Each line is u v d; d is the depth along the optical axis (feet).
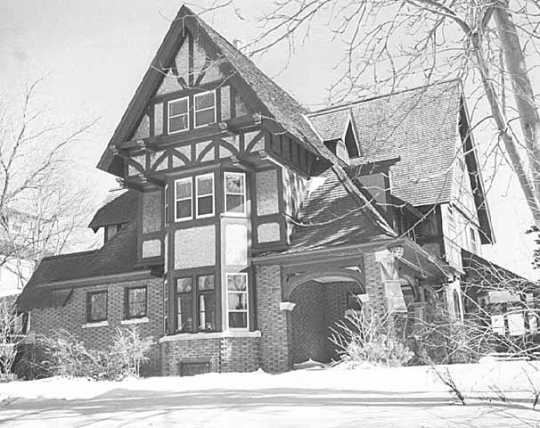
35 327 86.02
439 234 79.71
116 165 78.64
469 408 27.04
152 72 76.13
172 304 71.51
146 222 79.05
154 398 38.42
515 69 23.16
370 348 57.52
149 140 74.90
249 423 25.50
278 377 51.96
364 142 87.86
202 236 71.26
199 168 72.64
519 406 27.04
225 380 51.08
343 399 32.78
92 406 35.19
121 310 80.23
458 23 23.79
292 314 72.90
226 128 69.62
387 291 63.72
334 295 81.61
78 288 84.23
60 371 68.95
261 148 69.21
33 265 153.38
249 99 70.03
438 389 36.81
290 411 28.43
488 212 98.78
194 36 75.46
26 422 29.45
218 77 73.36
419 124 87.25
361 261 66.18
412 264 68.13
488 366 44.57
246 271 70.44
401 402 30.40
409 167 83.05
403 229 77.25
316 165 79.46
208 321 69.77
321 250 66.85
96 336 81.15
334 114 87.35
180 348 69.87
